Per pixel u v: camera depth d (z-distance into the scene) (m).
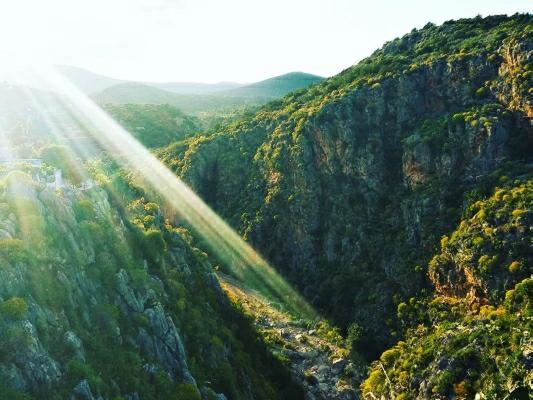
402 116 153.25
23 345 43.84
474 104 137.75
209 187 199.25
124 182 104.75
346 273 139.00
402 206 134.50
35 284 50.44
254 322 116.50
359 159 152.12
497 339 83.19
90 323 54.78
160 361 60.62
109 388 49.09
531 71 125.50
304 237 156.25
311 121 165.38
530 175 112.44
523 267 95.56
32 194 57.31
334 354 112.00
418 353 96.81
